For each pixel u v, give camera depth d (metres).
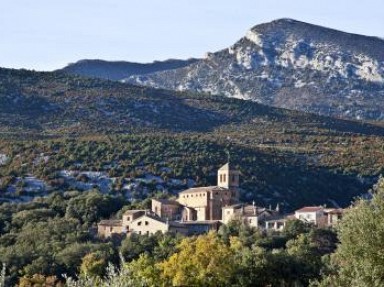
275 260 145.75
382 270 92.94
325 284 105.75
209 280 142.00
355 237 95.81
